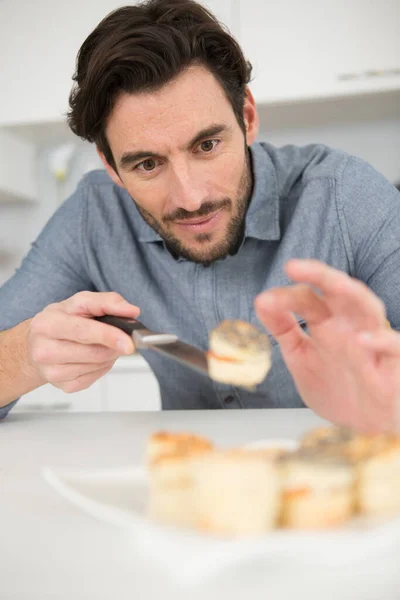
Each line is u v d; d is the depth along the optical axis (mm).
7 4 2527
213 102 937
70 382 969
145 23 932
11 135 2631
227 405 1248
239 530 459
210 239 1050
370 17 2250
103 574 463
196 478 472
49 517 585
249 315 1244
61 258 1380
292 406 1230
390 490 484
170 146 942
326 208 1225
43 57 2520
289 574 453
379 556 471
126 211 1359
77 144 2785
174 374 1282
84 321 854
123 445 838
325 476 467
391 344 655
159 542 453
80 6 2486
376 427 738
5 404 1070
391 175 2527
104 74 926
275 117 2527
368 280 1227
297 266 611
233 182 1017
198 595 427
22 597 431
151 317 1315
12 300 1345
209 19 977
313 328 720
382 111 2471
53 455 802
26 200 2797
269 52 2318
